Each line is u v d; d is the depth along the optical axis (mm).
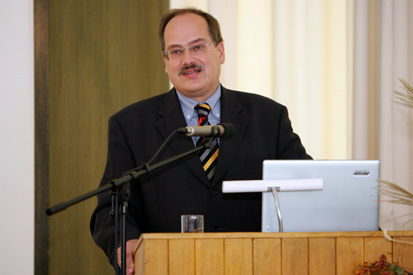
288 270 3422
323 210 3941
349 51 8664
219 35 5379
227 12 8562
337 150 8625
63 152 7859
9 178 7672
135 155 5109
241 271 3391
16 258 7613
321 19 8680
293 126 8570
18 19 7785
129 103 8461
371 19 8703
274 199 3855
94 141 8234
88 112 8148
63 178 7848
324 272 3445
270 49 8602
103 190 3336
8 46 7754
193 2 8508
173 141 5086
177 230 4902
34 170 7617
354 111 8547
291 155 5195
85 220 8086
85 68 8102
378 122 8586
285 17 8625
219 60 5371
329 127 8641
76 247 7953
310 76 8625
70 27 7965
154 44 8484
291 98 8594
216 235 3391
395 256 3482
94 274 8148
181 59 5160
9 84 7738
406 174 8461
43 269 7516
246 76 8562
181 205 4938
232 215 4965
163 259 3350
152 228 4984
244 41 8586
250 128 5234
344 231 3684
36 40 7648
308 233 3453
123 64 8469
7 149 7688
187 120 5328
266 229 3898
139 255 3566
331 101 8656
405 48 8523
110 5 8383
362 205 3971
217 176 4969
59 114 7809
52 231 7652
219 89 5426
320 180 3873
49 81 7672
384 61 8523
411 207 8125
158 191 4996
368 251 3484
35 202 7555
